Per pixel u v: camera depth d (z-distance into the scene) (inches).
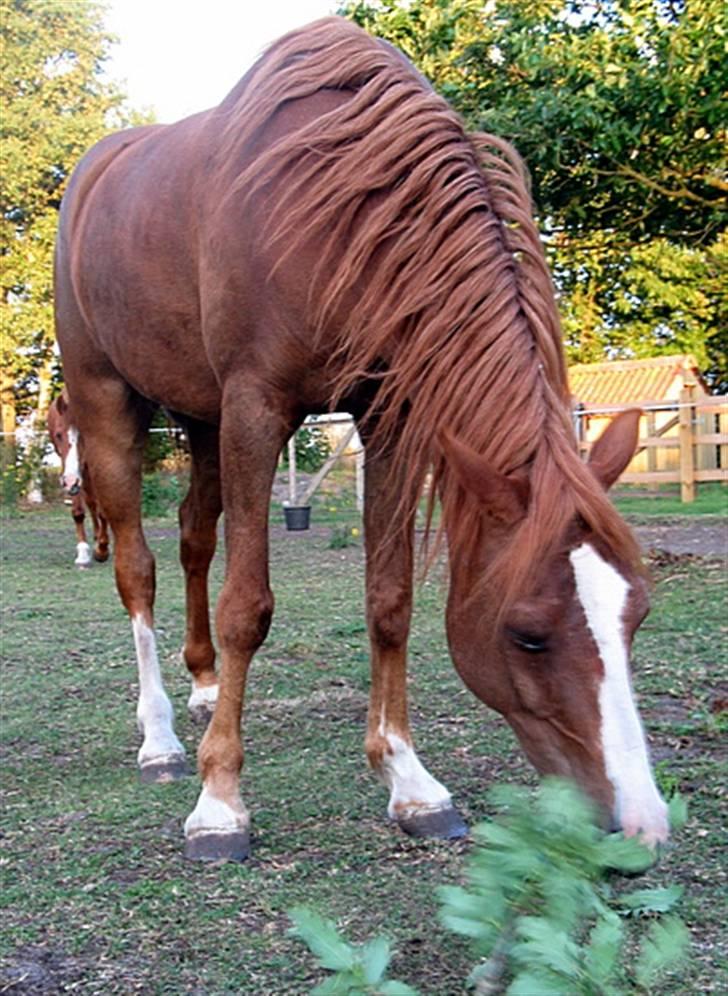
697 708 156.5
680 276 826.8
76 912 96.9
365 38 117.1
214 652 167.5
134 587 151.1
